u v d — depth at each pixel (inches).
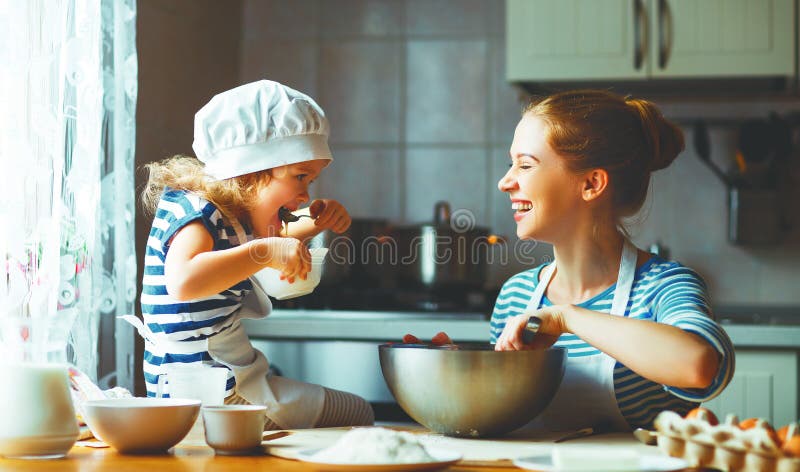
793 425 34.3
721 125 111.6
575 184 49.4
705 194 112.2
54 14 63.5
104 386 73.4
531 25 101.7
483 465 35.4
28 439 36.4
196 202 53.4
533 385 40.8
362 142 119.4
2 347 40.8
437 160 118.2
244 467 34.7
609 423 49.3
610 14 100.4
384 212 118.9
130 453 38.4
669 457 35.3
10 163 59.3
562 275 52.6
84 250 66.3
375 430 34.9
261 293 56.8
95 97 67.1
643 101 52.0
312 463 33.3
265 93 55.1
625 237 53.0
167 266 50.9
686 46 99.3
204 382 43.9
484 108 117.6
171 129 95.5
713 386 41.3
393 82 119.0
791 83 102.0
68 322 58.1
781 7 98.0
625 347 41.1
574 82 105.3
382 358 43.3
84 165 66.2
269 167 54.9
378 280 106.2
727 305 110.5
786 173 109.7
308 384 58.6
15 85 60.0
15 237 59.3
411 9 119.0
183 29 99.3
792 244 110.0
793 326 84.4
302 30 120.5
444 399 40.9
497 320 57.3
